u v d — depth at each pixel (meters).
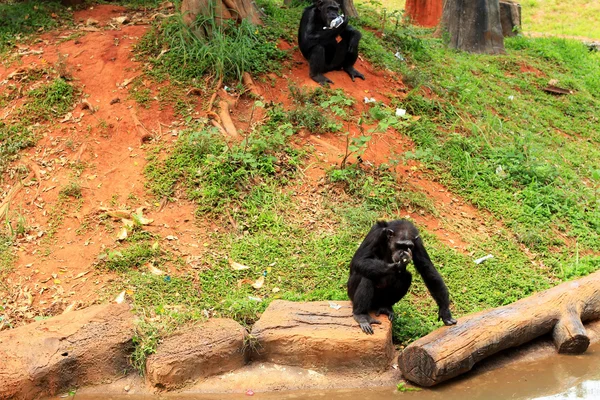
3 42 13.52
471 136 13.26
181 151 11.27
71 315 8.30
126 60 12.98
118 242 9.93
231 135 11.58
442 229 10.90
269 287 9.39
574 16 26.88
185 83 12.51
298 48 13.95
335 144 11.94
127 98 12.24
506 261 10.44
